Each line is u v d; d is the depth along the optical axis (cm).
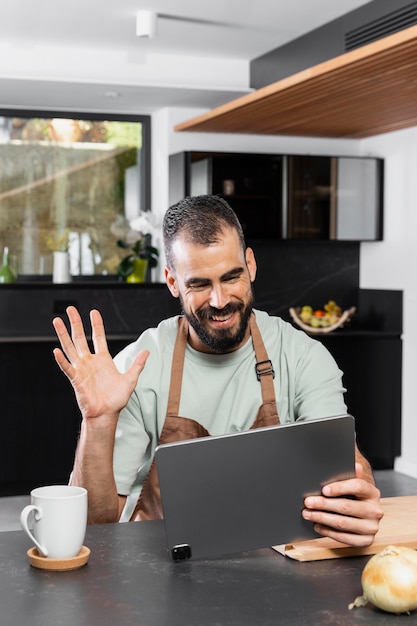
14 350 541
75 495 161
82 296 593
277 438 160
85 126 629
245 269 189
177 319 216
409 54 371
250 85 588
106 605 137
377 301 627
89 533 175
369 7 460
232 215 188
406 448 594
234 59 585
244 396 208
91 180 631
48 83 536
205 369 207
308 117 539
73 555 156
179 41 539
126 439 202
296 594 143
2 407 540
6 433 541
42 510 154
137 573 152
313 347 218
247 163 586
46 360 546
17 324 582
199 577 151
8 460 542
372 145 630
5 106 612
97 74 559
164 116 614
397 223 602
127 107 616
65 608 136
